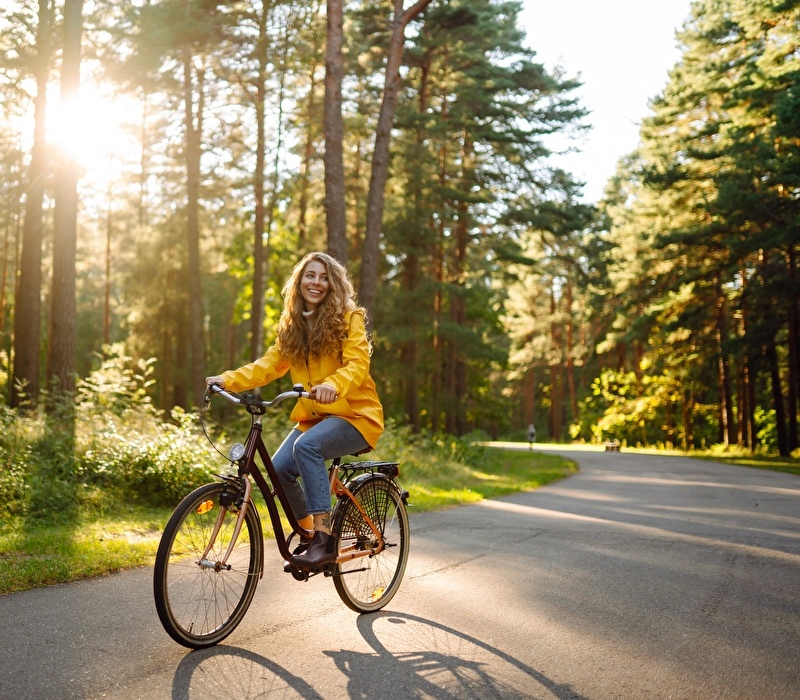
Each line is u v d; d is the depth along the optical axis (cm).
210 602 406
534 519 937
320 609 480
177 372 3950
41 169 2038
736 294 3688
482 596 526
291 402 1784
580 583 574
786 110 2436
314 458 439
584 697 347
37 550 619
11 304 4697
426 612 480
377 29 2883
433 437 2381
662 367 5041
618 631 449
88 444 977
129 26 1770
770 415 4416
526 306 6638
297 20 2598
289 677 359
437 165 3338
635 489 1459
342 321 455
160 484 917
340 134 1777
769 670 387
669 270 3778
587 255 5388
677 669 386
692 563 660
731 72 3334
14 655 373
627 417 5372
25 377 2005
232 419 1655
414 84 3369
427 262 3331
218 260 4188
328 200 1766
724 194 2761
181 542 392
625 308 4056
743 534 832
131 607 466
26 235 2052
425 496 1141
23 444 956
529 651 408
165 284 3894
